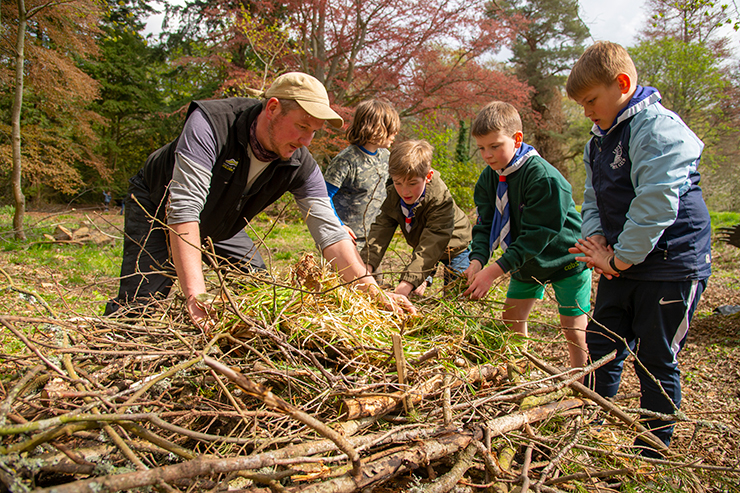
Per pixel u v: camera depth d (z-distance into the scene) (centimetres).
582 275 261
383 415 135
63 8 990
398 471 114
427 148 259
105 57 2348
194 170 191
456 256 321
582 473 135
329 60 1488
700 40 1870
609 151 212
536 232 234
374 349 151
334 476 110
